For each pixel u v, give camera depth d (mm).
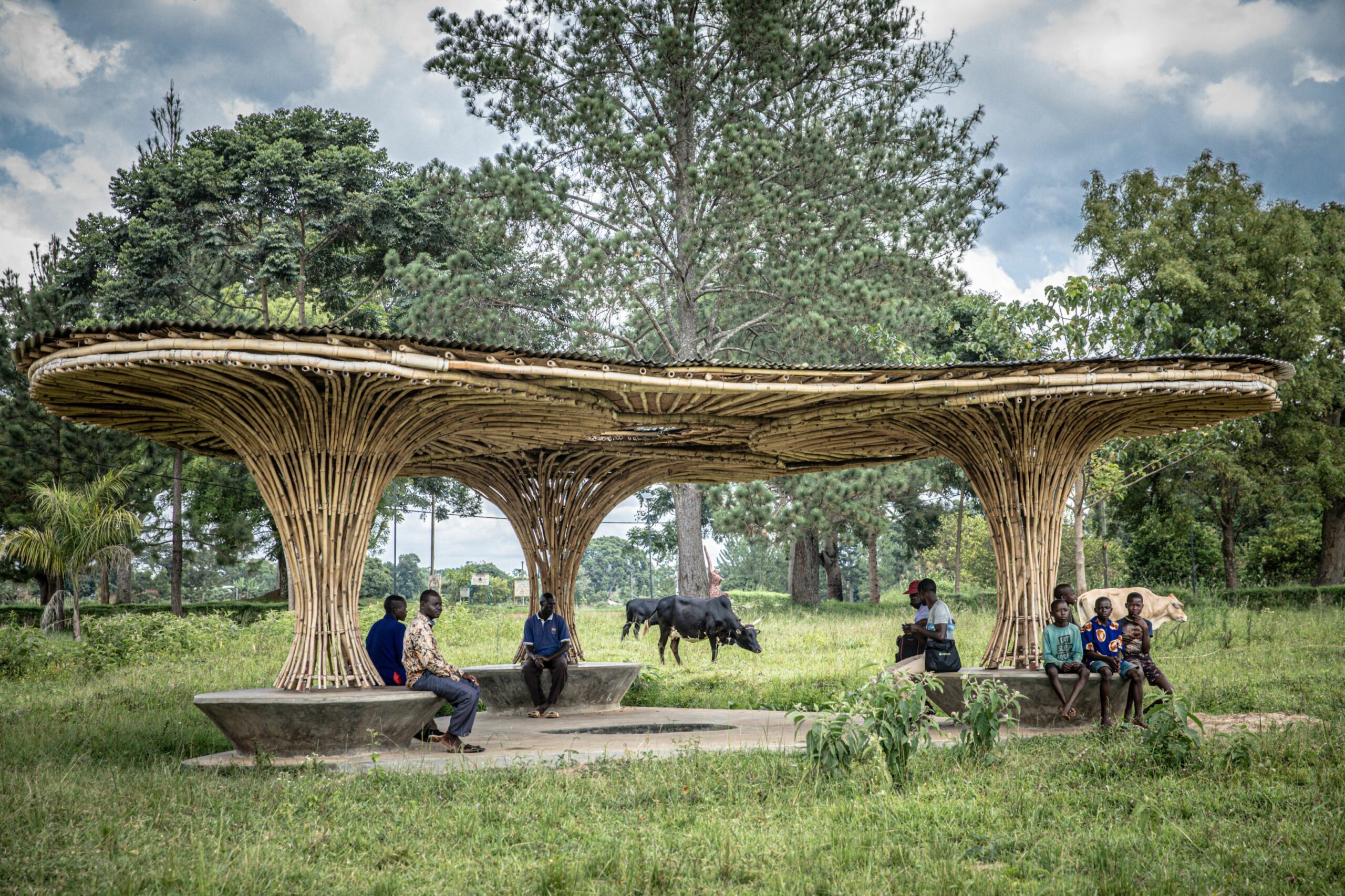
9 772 7227
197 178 24875
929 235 21000
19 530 23312
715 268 20938
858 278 20000
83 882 4633
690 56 19734
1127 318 15102
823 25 20625
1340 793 5660
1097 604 8844
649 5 20281
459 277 21156
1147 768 6539
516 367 7500
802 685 13344
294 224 25297
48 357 7352
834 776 6551
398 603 9039
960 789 6258
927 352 19922
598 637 22062
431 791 6598
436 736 8758
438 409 8352
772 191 19453
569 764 7527
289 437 8047
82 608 28156
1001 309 16234
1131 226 25141
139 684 13914
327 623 8188
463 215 20516
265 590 86688
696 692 13453
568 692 11641
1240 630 16188
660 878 4680
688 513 24516
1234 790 5859
